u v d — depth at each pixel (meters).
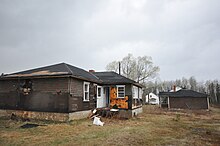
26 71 17.05
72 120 13.35
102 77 21.30
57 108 13.30
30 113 14.22
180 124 14.04
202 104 34.56
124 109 18.12
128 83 18.23
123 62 59.44
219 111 31.78
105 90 20.41
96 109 16.88
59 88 13.50
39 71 15.96
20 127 10.86
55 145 6.91
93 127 11.03
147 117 18.56
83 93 15.43
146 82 62.03
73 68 17.95
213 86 58.19
